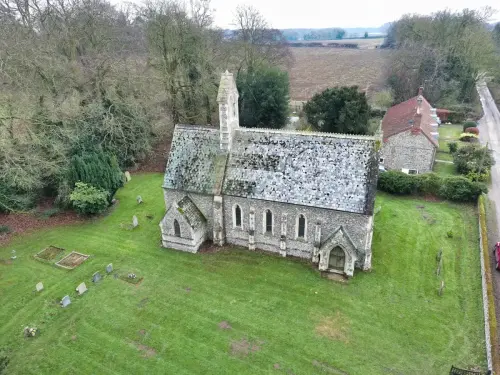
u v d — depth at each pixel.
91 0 56.19
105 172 41.94
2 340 26.39
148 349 25.58
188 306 29.06
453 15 88.69
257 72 65.62
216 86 62.50
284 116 65.56
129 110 51.66
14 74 42.25
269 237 34.44
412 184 45.50
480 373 22.02
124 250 35.97
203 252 35.34
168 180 36.25
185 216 33.81
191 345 25.80
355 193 30.55
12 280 32.09
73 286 31.34
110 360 24.84
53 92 46.38
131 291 30.69
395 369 23.77
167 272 32.81
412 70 83.06
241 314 28.23
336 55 159.62
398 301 29.03
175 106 60.31
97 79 49.66
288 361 24.48
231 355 25.00
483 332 26.12
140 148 54.59
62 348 25.77
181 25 55.62
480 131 69.75
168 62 58.03
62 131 42.09
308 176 32.12
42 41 47.44
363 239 31.17
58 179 42.88
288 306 28.84
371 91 95.31
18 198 40.47
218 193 34.12
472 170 48.59
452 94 81.88
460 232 37.84
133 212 42.56
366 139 31.34
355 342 25.70
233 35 76.25
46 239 37.91
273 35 77.31
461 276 31.56
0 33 45.12
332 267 32.50
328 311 28.30
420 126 51.09
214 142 35.56
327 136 32.50
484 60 83.12
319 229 31.92
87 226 40.06
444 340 25.67
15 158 38.41
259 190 33.03
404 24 104.12
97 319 28.05
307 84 109.06
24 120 40.47
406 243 36.06
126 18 67.62
